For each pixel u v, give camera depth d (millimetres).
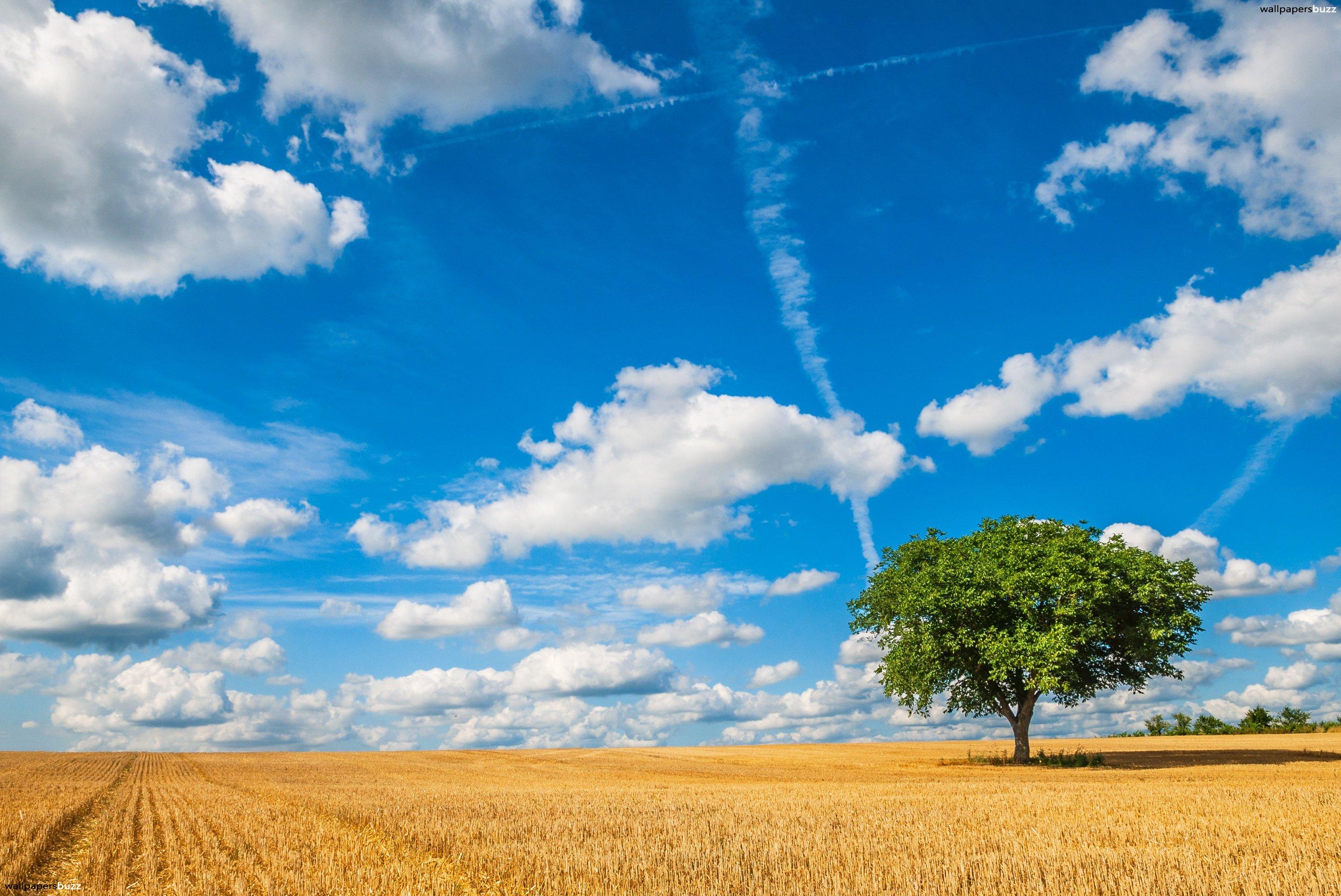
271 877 13742
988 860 13047
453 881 12828
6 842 18797
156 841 19469
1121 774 40188
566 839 16875
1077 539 46875
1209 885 11047
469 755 80062
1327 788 26062
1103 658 48281
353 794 31797
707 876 12633
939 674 48250
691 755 77438
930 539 53219
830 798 26578
